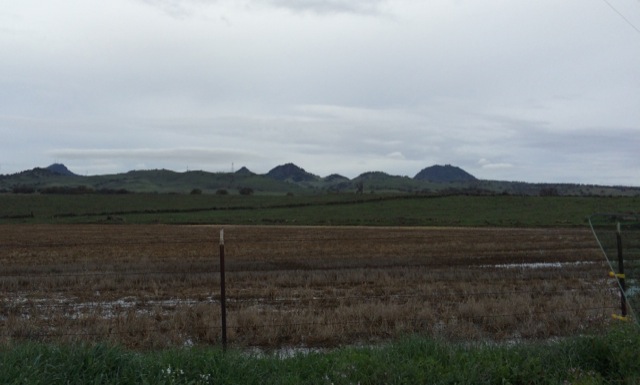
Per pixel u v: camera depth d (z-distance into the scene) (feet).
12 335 37.55
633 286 27.84
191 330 39.58
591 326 37.78
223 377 22.81
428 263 94.99
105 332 37.96
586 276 70.85
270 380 22.88
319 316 42.52
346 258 105.60
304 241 156.66
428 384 22.68
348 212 330.75
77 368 22.21
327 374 23.30
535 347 26.91
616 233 28.73
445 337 34.30
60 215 343.46
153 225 269.44
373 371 23.30
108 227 250.78
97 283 67.77
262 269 87.56
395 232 201.05
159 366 22.99
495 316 41.04
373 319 41.29
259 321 40.52
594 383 22.02
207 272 81.35
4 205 391.24
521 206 318.45
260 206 378.94
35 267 91.04
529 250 120.47
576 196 360.07
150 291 62.08
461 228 227.81
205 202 415.44
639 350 24.23
